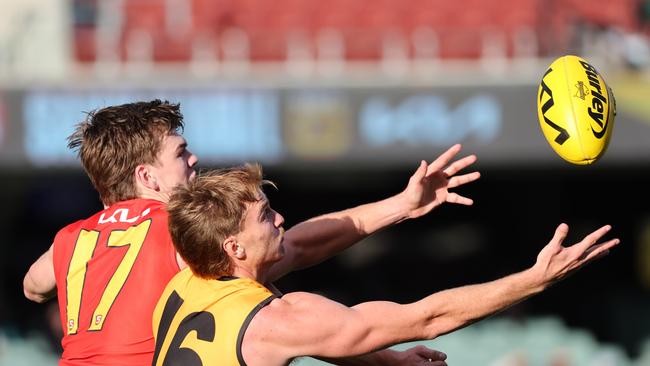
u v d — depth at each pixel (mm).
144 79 45719
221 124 45688
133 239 13938
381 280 69062
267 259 13250
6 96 45438
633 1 53594
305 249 15148
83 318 13742
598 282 66188
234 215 12891
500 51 51062
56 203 63406
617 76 46000
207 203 12906
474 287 12906
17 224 63281
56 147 45406
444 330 12781
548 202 70062
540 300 62438
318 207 72062
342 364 14680
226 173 13219
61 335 47750
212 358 12594
